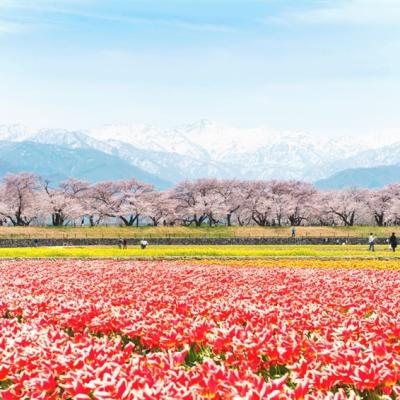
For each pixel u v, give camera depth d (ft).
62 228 393.91
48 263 132.87
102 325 46.24
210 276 92.73
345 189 473.67
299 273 100.83
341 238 296.30
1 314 59.36
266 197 449.89
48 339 37.96
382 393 30.19
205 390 26.73
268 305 57.36
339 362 31.48
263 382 25.49
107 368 28.91
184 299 60.85
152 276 93.97
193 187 441.27
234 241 290.35
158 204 426.51
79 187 460.55
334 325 44.21
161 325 42.57
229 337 37.11
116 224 440.86
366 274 99.30
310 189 463.42
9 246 272.51
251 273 99.76
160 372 29.84
